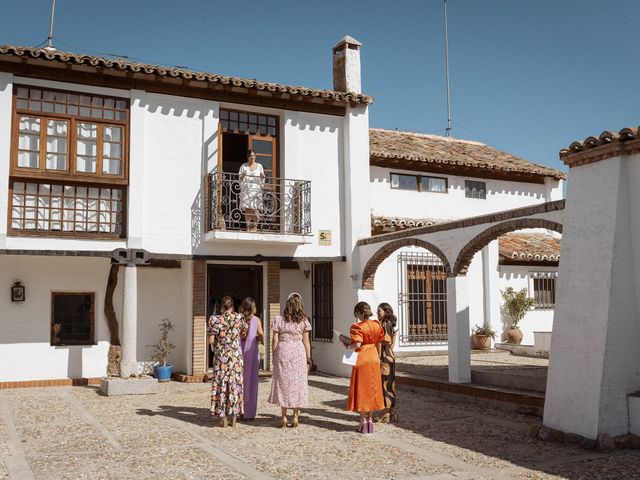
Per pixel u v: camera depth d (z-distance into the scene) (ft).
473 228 33.99
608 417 22.70
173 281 44.60
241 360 26.55
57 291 40.68
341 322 44.73
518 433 25.50
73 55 35.81
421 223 49.42
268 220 43.01
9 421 27.40
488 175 56.59
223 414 25.84
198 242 40.04
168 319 44.14
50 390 37.42
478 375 35.55
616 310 23.13
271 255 42.16
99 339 41.65
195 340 40.86
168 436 24.31
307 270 49.44
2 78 35.22
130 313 37.06
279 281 45.14
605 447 22.24
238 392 26.08
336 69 47.29
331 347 45.93
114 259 37.70
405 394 37.04
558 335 24.80
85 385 39.96
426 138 63.77
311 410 30.60
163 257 38.73
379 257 42.34
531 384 32.01
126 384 35.24
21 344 39.34
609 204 23.63
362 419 25.39
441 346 50.31
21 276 39.68
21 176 35.45
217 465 20.04
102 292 42.04
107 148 38.17
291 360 26.22
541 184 60.08
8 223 35.12
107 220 38.11
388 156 50.29
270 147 44.04
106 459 20.75
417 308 49.88
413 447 22.90
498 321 52.75
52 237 36.01
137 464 20.13
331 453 21.85
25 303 39.68
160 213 38.99
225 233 39.24
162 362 42.19
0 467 19.70
